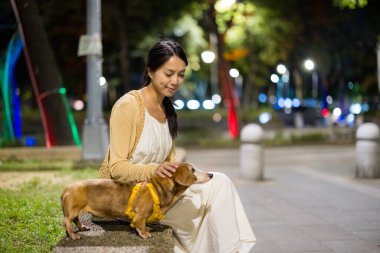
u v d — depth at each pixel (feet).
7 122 47.11
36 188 23.02
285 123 112.88
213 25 68.03
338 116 104.32
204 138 73.97
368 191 29.50
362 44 72.13
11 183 24.58
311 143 65.77
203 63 119.75
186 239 13.04
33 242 14.79
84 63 58.44
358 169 34.50
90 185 11.86
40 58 38.99
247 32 85.40
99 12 33.58
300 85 147.95
